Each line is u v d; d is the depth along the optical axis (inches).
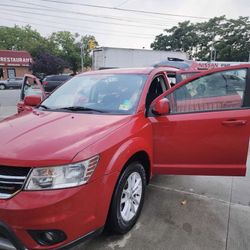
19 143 102.7
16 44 2657.5
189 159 138.9
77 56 2568.9
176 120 135.6
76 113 136.6
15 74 2003.0
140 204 133.3
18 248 92.3
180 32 2861.7
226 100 137.0
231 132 134.7
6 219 90.0
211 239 121.0
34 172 92.6
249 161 218.5
